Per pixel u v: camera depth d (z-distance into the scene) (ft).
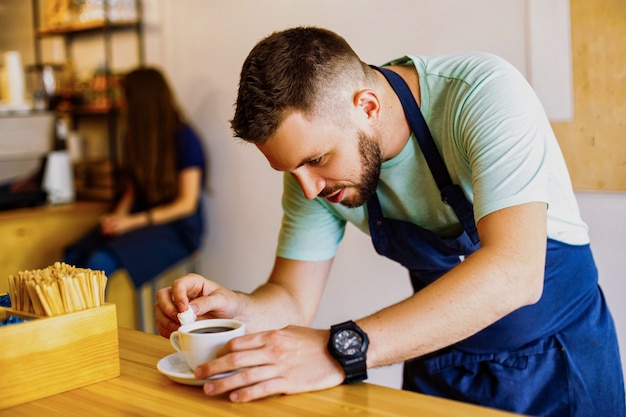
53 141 13.05
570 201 5.22
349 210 5.48
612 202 7.97
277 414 3.46
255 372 3.72
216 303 4.69
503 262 3.96
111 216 11.87
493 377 5.44
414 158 5.05
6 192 12.36
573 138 8.09
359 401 3.59
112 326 4.10
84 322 3.99
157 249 11.68
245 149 11.80
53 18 14.43
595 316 5.38
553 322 5.28
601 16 7.72
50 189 12.94
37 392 3.83
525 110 4.40
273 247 11.63
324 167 4.39
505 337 5.34
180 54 12.66
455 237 5.32
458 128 4.66
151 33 13.12
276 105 4.10
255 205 11.78
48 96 14.10
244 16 11.53
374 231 5.49
